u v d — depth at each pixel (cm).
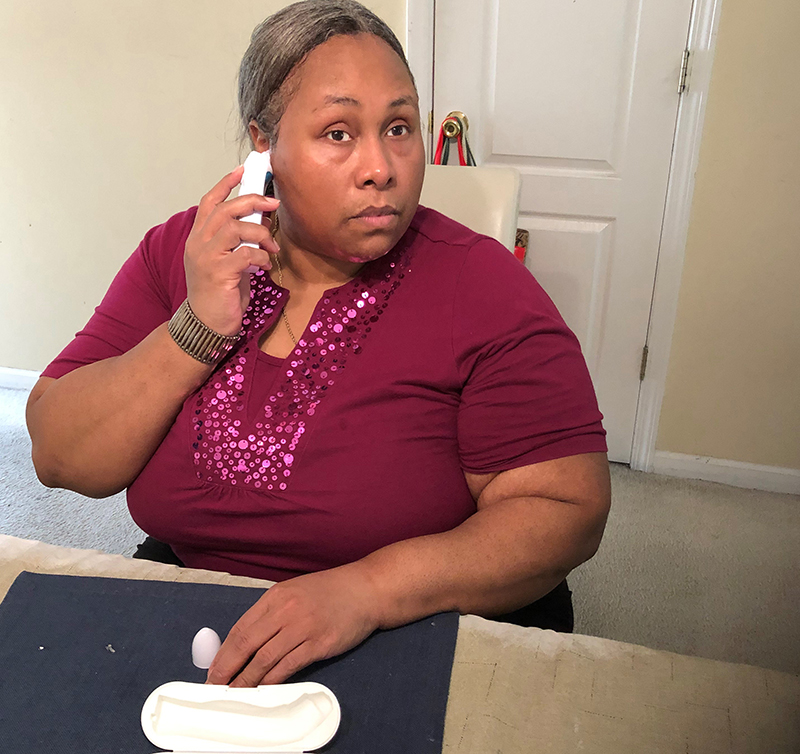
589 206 202
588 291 211
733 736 56
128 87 219
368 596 68
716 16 173
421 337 85
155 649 64
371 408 84
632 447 227
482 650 64
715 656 163
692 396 214
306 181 76
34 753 55
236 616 68
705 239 195
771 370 203
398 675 62
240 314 81
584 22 184
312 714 57
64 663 63
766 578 186
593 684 60
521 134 200
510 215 119
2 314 267
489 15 189
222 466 84
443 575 72
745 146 183
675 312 205
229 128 215
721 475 221
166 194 231
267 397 85
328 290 88
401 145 77
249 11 200
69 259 251
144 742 55
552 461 81
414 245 89
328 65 73
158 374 84
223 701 57
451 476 87
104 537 207
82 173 236
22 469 238
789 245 189
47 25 218
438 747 55
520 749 55
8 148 239
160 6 206
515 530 77
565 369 83
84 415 86
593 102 191
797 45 171
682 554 195
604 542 200
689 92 182
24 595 70
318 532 83
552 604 96
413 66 198
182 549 94
